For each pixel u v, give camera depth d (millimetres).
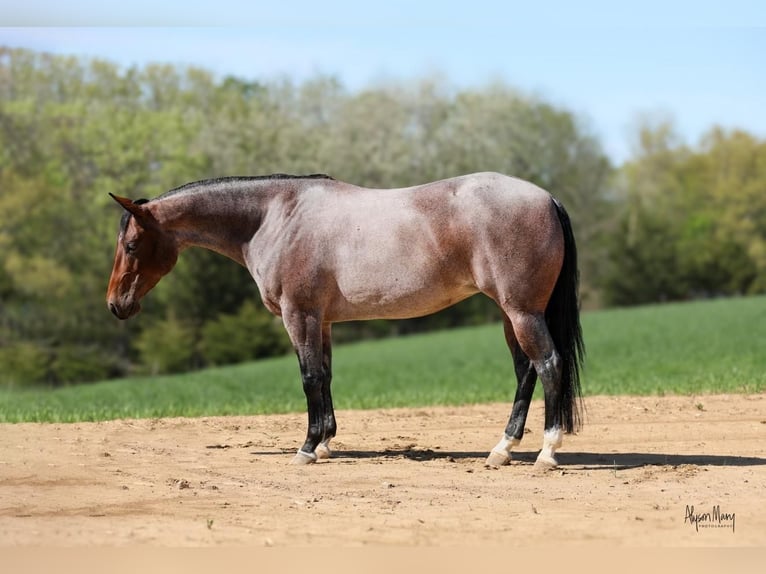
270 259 10227
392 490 8734
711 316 47562
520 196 9406
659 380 19156
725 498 8188
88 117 55406
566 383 9586
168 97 59531
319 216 10078
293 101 60406
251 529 7203
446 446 11484
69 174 54844
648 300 69250
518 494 8508
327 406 10656
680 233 71875
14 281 49625
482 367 33562
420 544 6727
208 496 8469
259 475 9516
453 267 9578
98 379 48031
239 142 55812
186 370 50875
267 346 51562
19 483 8977
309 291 10023
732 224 71250
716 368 23016
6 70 57094
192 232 10625
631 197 74625
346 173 57062
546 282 9406
